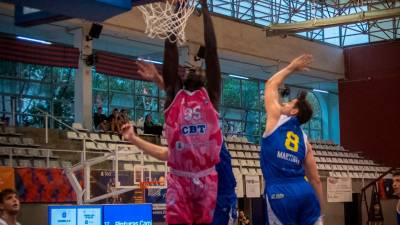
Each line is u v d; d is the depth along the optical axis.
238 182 20.77
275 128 5.31
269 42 27.25
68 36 22.75
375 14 24.03
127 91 26.09
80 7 8.77
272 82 5.53
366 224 24.64
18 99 22.41
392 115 29.98
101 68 21.97
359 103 30.91
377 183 25.53
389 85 30.11
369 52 30.72
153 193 15.90
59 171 15.30
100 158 14.05
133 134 4.58
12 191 8.08
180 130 4.33
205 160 4.34
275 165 5.25
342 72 31.19
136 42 23.97
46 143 18.22
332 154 28.80
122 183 15.07
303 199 5.18
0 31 21.77
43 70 23.30
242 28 26.05
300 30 25.97
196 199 4.37
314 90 34.56
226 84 30.30
